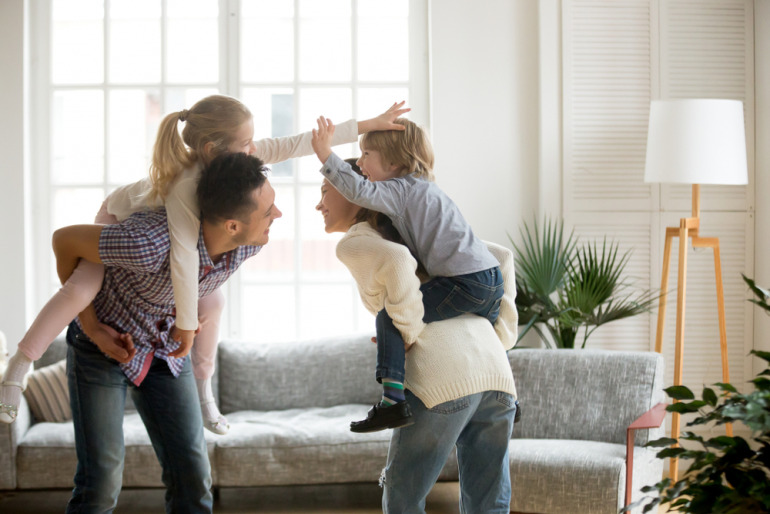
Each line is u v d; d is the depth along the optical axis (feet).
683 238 14.29
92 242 7.51
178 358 8.37
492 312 7.79
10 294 15.94
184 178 7.84
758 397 4.77
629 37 15.94
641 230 16.03
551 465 11.51
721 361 16.01
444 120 16.12
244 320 16.67
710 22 15.97
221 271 8.32
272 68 16.55
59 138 16.46
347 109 16.60
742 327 16.10
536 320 14.85
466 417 7.34
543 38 15.92
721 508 4.81
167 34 16.43
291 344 15.49
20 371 7.88
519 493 11.66
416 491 7.50
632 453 11.18
